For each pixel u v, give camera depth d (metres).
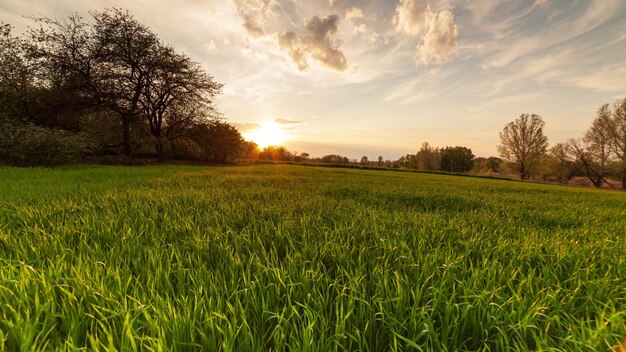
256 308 1.66
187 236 3.05
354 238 3.07
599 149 49.12
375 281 2.03
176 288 2.00
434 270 2.14
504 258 2.65
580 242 3.37
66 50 24.64
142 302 1.66
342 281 2.06
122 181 8.75
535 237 3.31
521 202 7.80
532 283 2.06
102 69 25.45
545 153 56.22
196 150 38.97
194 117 30.67
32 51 23.28
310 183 10.59
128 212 4.07
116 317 1.51
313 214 4.43
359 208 5.11
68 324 1.46
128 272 2.07
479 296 1.63
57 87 24.20
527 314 1.54
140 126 28.94
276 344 1.33
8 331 1.34
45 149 14.72
